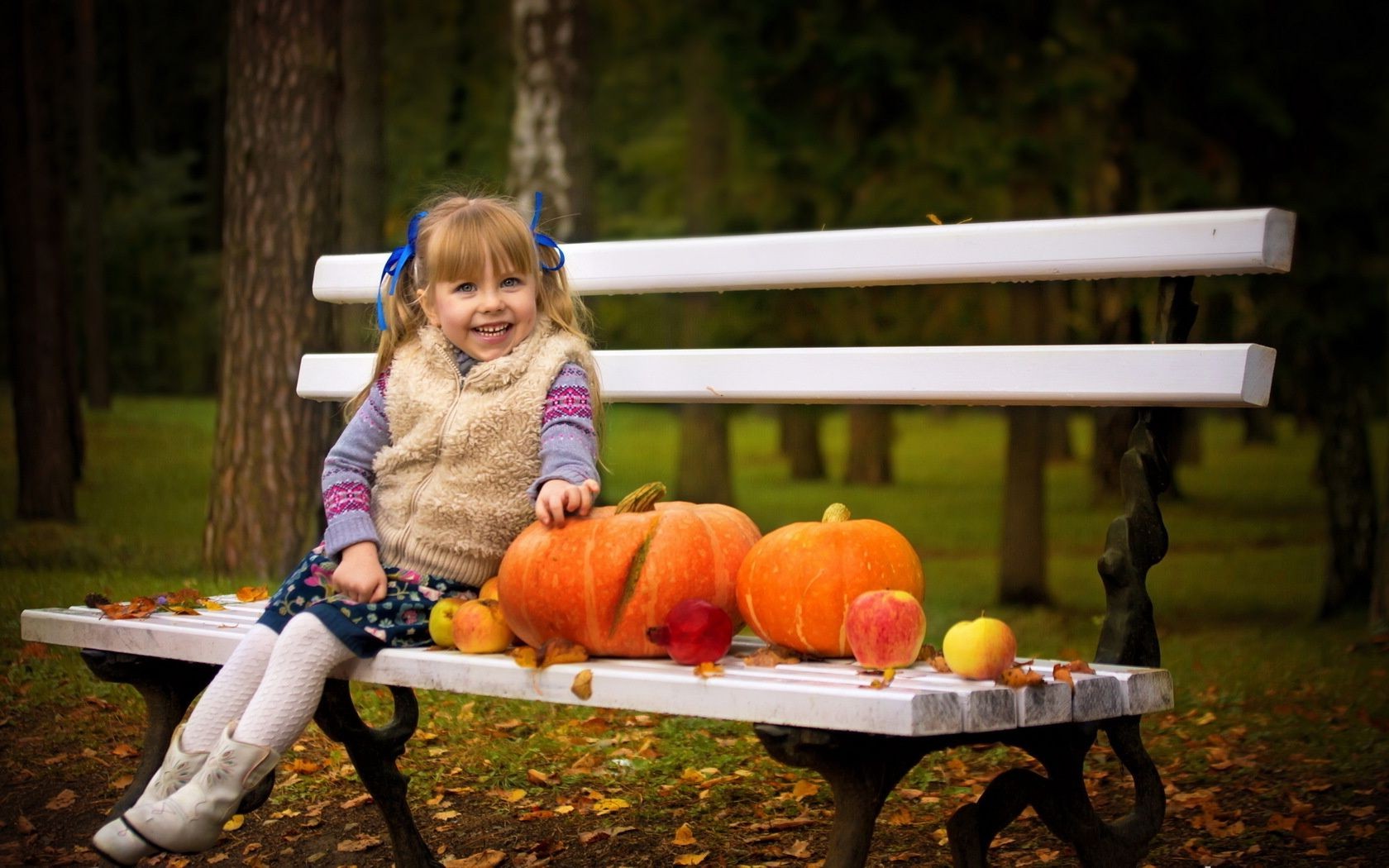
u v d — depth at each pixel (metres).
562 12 10.62
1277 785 3.96
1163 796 2.54
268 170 6.77
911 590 2.48
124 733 4.26
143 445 15.69
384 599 2.68
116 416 18.38
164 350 29.14
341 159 6.92
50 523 9.97
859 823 2.14
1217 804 3.74
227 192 6.94
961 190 9.88
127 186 28.50
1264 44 9.73
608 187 19.86
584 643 2.45
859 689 2.07
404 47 17.02
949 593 11.75
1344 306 9.40
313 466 6.85
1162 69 9.84
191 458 14.81
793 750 2.11
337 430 7.06
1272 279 9.51
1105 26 9.70
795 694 2.09
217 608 3.15
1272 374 2.58
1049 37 9.84
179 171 28.55
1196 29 9.65
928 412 39.22
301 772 3.99
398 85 16.95
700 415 16.31
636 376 3.24
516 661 2.40
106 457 14.59
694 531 2.52
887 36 9.65
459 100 17.02
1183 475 23.55
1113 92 9.63
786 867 3.23
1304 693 5.34
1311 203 9.55
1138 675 2.38
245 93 6.80
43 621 3.04
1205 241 2.61
